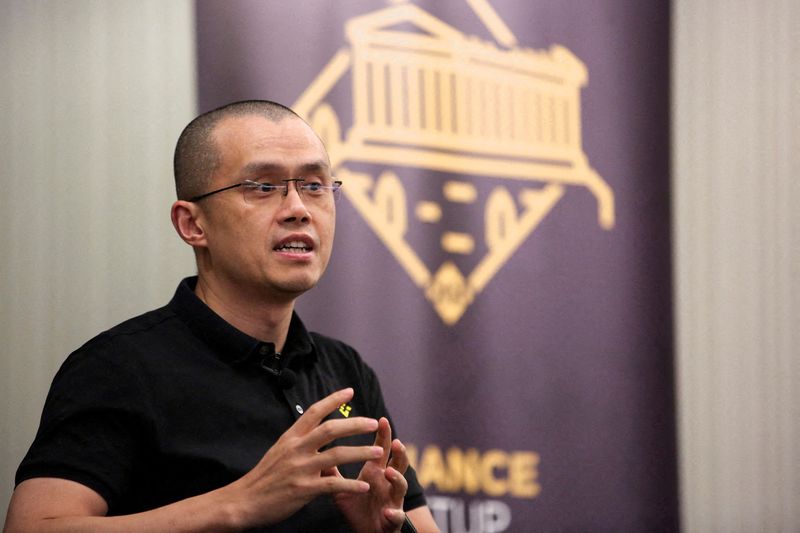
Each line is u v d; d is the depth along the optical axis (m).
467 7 7.86
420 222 7.64
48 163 7.25
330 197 3.65
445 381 7.63
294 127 3.61
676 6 8.95
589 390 7.94
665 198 8.21
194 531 2.88
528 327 7.84
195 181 3.62
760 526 8.86
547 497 7.79
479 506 7.64
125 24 7.43
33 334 7.17
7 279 7.16
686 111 8.93
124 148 7.36
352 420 2.97
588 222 8.03
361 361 4.12
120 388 3.27
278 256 3.48
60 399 3.26
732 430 8.88
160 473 3.27
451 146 7.75
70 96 7.32
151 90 7.43
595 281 8.02
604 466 7.93
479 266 7.77
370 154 7.54
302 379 3.71
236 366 3.49
